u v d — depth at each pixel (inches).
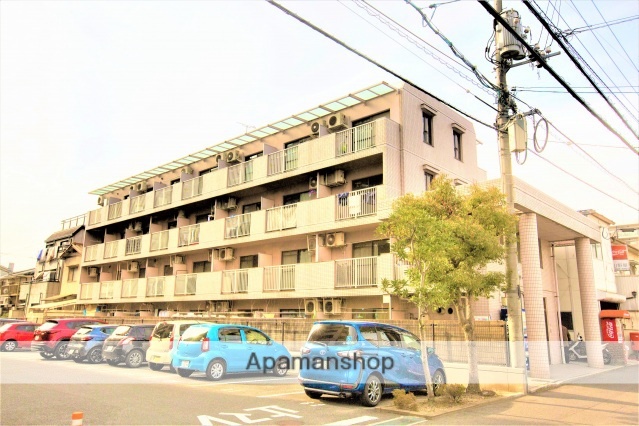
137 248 1184.2
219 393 435.8
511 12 511.8
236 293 898.7
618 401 451.2
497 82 518.3
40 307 1414.9
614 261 1103.6
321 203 788.6
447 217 465.7
